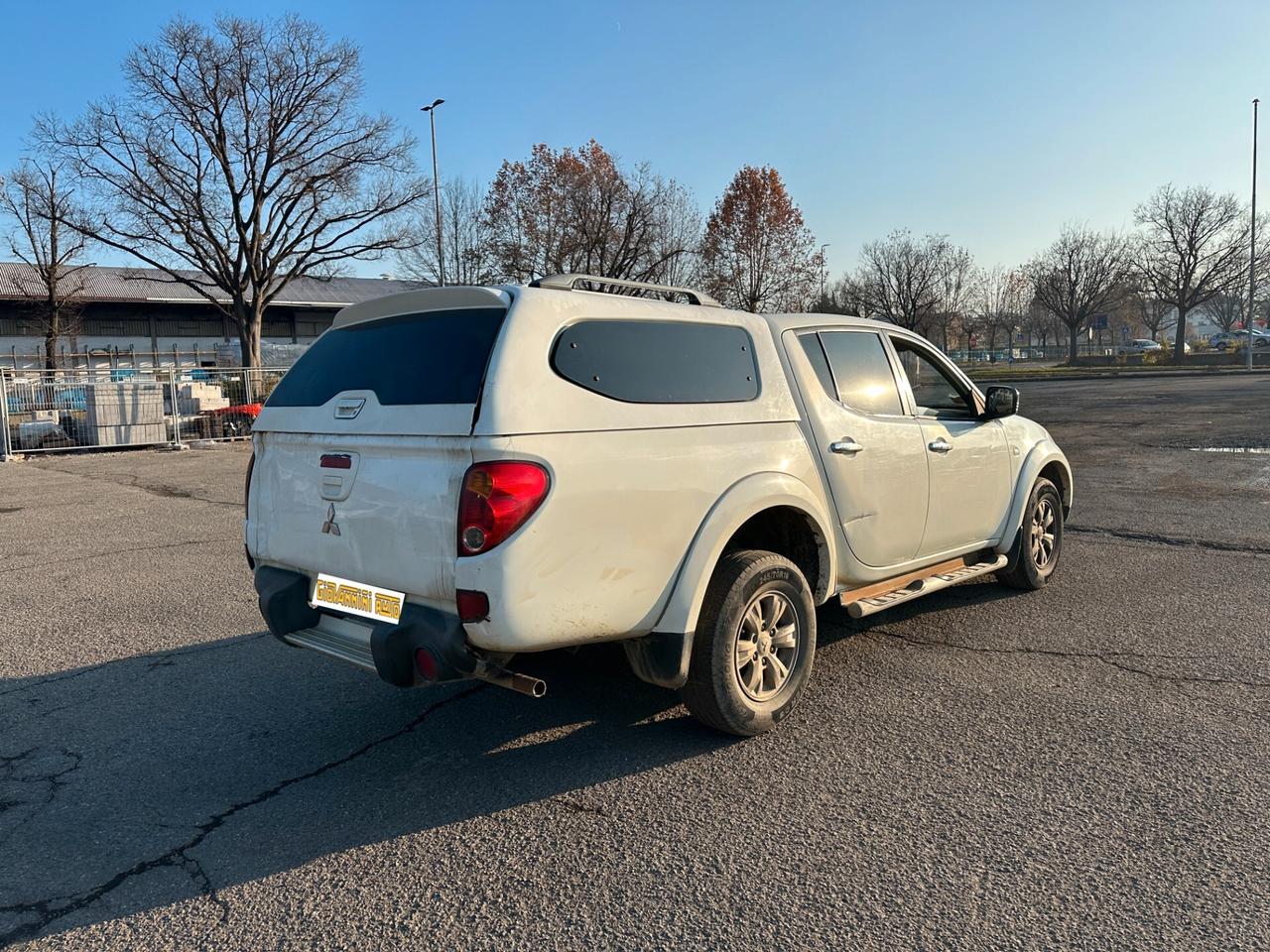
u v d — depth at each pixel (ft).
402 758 12.18
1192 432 53.83
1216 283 180.65
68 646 17.47
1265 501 31.04
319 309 214.28
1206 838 9.62
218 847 9.94
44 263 149.07
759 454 12.63
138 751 12.54
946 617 18.08
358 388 11.58
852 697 13.91
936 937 8.04
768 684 12.84
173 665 16.20
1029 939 7.98
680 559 11.53
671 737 12.67
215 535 29.66
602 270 120.67
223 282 120.47
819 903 8.61
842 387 14.67
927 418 16.31
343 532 11.36
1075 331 198.18
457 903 8.77
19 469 52.54
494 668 10.34
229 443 66.95
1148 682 14.28
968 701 13.66
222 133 113.09
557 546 10.16
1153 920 8.20
